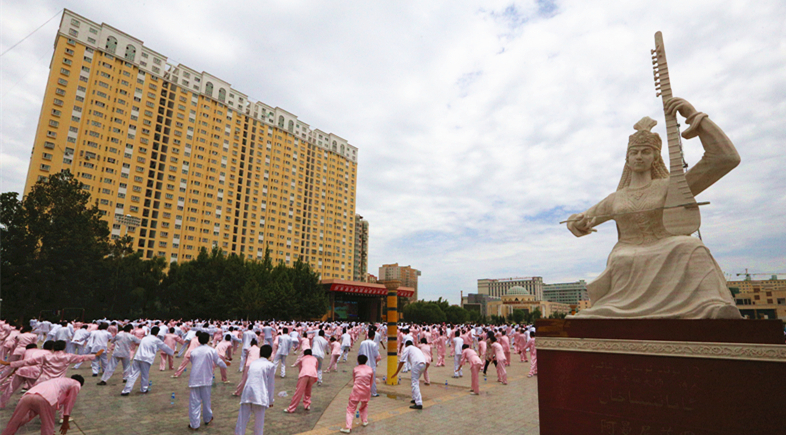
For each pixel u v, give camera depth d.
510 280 175.62
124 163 59.34
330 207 96.81
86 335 14.05
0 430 6.70
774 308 62.34
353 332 29.31
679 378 4.00
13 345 12.29
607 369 4.43
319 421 7.84
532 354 14.34
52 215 33.09
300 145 91.50
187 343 14.13
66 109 53.97
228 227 73.31
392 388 11.63
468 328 26.80
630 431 4.16
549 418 4.67
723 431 3.71
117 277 42.69
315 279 61.78
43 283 30.81
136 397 9.43
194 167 69.25
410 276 153.38
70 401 6.25
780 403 3.51
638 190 5.25
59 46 54.59
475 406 9.17
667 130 5.04
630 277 4.90
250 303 48.25
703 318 4.09
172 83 67.50
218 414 8.22
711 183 4.79
